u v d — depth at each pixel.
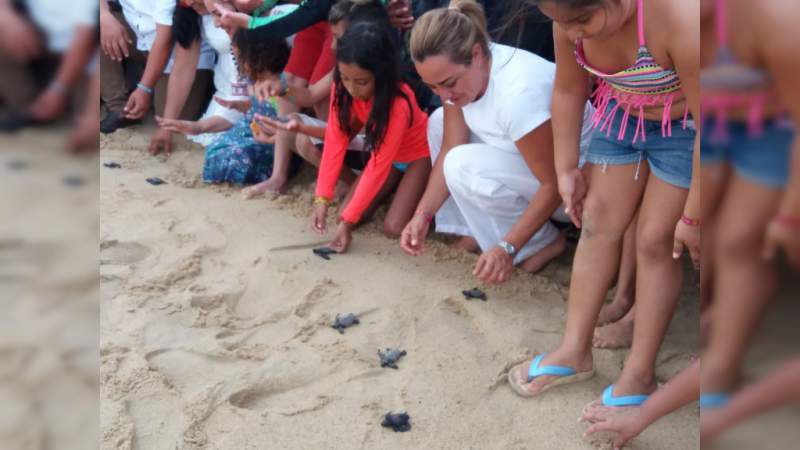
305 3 3.24
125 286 2.68
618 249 2.08
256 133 3.54
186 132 3.79
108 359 2.24
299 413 2.07
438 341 2.40
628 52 1.73
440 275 2.81
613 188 2.01
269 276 2.79
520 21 2.83
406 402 2.11
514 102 2.44
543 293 2.70
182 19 3.98
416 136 3.11
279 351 2.34
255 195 3.50
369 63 2.64
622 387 1.99
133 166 3.87
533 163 2.45
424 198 2.80
